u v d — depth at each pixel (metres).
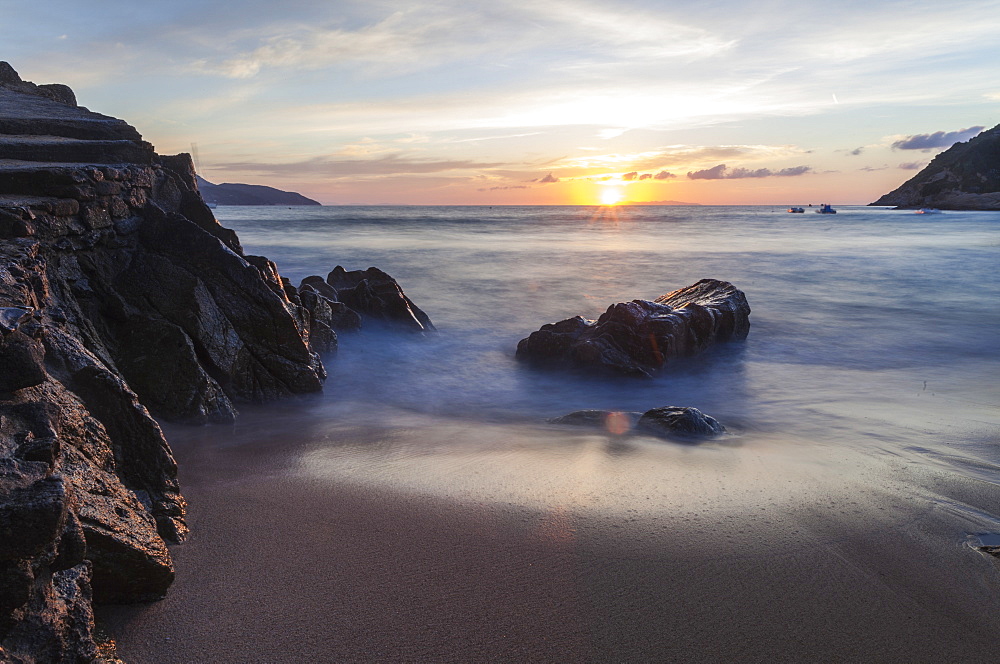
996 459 7.73
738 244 49.75
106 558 3.74
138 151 11.12
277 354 9.74
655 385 12.21
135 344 8.40
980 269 31.12
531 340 13.81
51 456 3.12
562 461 7.15
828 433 9.02
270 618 3.92
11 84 15.02
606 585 4.47
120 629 3.71
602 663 3.66
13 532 2.68
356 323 14.66
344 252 37.84
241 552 4.71
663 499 6.04
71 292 8.12
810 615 4.20
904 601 4.41
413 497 5.91
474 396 11.27
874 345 15.96
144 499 4.92
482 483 6.34
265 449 7.38
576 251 41.06
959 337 16.86
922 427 9.27
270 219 95.06
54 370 4.91
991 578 4.75
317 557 4.69
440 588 4.34
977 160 195.38
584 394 11.57
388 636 3.80
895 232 68.69
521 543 5.03
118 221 9.47
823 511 5.88
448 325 17.77
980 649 3.92
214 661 3.52
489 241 51.41
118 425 5.02
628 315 13.48
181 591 4.14
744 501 6.06
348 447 7.58
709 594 4.40
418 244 45.94
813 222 98.56
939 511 5.95
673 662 3.69
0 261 5.22
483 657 3.66
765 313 20.14
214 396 8.41
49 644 2.85
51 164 9.42
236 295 9.45
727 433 8.70
